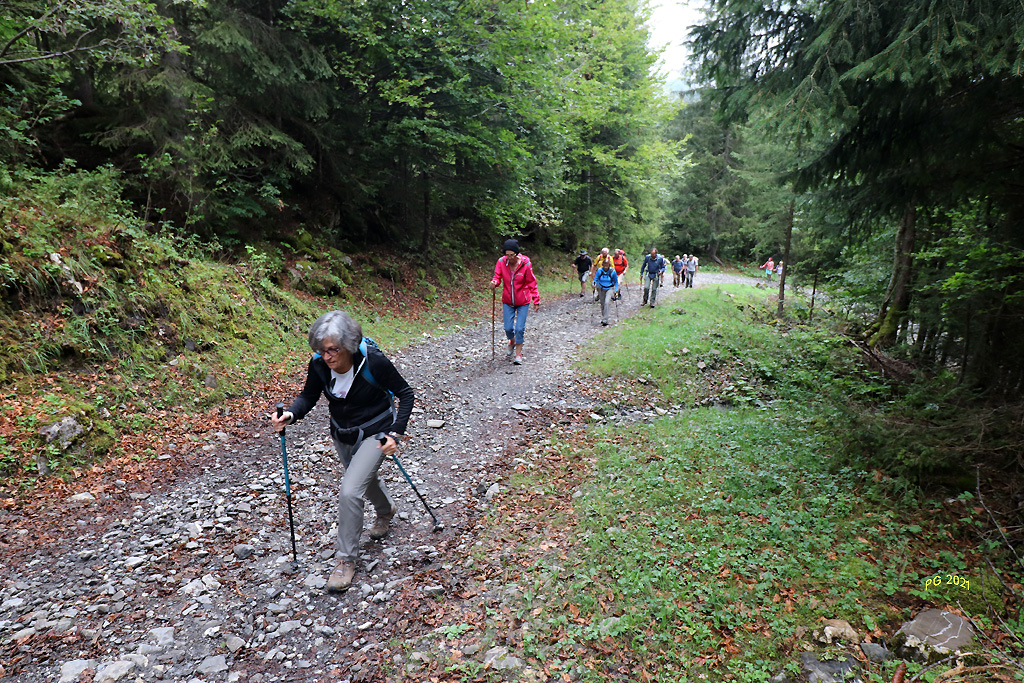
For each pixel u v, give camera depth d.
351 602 3.41
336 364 3.21
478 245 20.38
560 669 2.79
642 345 10.27
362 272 13.29
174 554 3.87
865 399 7.48
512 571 3.67
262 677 2.81
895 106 5.13
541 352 10.23
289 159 10.98
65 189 7.53
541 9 12.73
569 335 11.81
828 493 4.49
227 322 8.27
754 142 6.33
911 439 4.73
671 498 4.55
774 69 5.39
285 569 3.74
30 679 2.73
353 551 3.53
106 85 8.97
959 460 4.37
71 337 5.95
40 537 3.99
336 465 5.43
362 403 3.46
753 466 5.20
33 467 4.66
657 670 2.77
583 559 3.75
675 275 24.75
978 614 3.06
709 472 5.05
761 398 8.39
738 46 5.50
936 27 3.84
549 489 4.87
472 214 20.52
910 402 6.28
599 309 15.70
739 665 2.78
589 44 19.61
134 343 6.61
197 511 4.46
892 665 2.75
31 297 5.89
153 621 3.21
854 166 5.91
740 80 5.74
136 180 9.22
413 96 11.75
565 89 15.93
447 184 14.97
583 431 6.45
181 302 7.69
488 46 12.46
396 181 14.71
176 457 5.42
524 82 13.76
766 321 16.19
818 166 6.16
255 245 11.09
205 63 9.74
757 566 3.56
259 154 11.34
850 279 12.45
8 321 5.61
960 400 5.70
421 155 13.24
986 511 3.84
